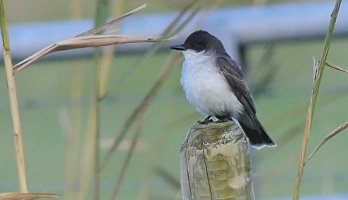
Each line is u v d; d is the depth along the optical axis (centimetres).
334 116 1739
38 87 2022
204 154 616
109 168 1328
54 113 1922
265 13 905
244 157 620
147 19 915
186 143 626
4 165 1827
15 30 920
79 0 953
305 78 1627
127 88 1856
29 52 912
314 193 1407
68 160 885
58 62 938
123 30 893
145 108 796
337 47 1972
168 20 908
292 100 1794
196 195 621
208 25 907
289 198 1350
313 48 1788
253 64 1027
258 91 948
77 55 923
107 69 809
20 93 1994
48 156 1873
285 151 1485
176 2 879
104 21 754
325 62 638
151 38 661
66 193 871
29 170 1806
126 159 801
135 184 1076
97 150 771
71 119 905
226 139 618
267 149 1110
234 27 902
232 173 616
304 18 886
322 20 884
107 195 1109
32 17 1870
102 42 651
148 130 1572
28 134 1939
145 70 1888
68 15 1862
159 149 911
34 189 1211
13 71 661
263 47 958
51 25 926
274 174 995
